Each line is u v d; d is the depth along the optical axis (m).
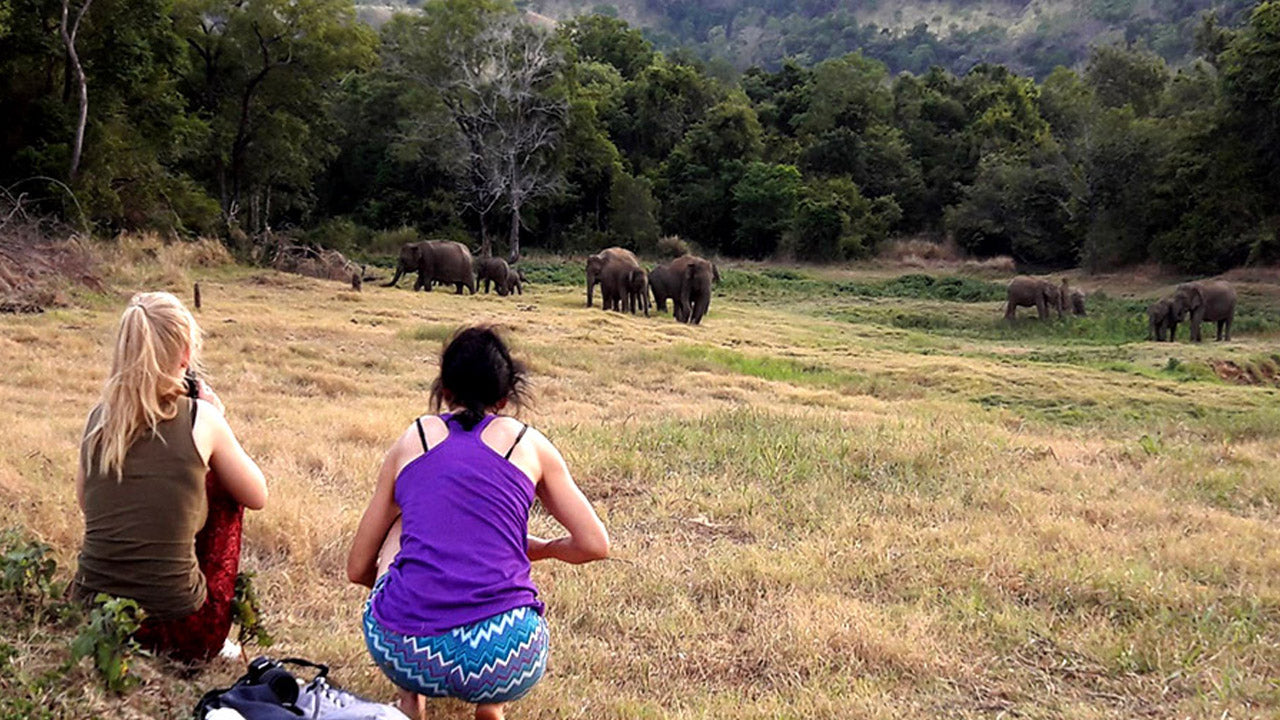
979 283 50.47
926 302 44.97
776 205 61.09
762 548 7.54
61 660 3.93
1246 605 6.51
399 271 37.31
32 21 28.88
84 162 29.97
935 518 8.56
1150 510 8.84
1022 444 11.91
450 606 3.85
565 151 59.72
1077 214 53.06
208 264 29.89
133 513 4.24
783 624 6.02
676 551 7.36
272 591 5.98
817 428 11.99
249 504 4.56
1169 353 27.52
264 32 41.59
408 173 62.28
